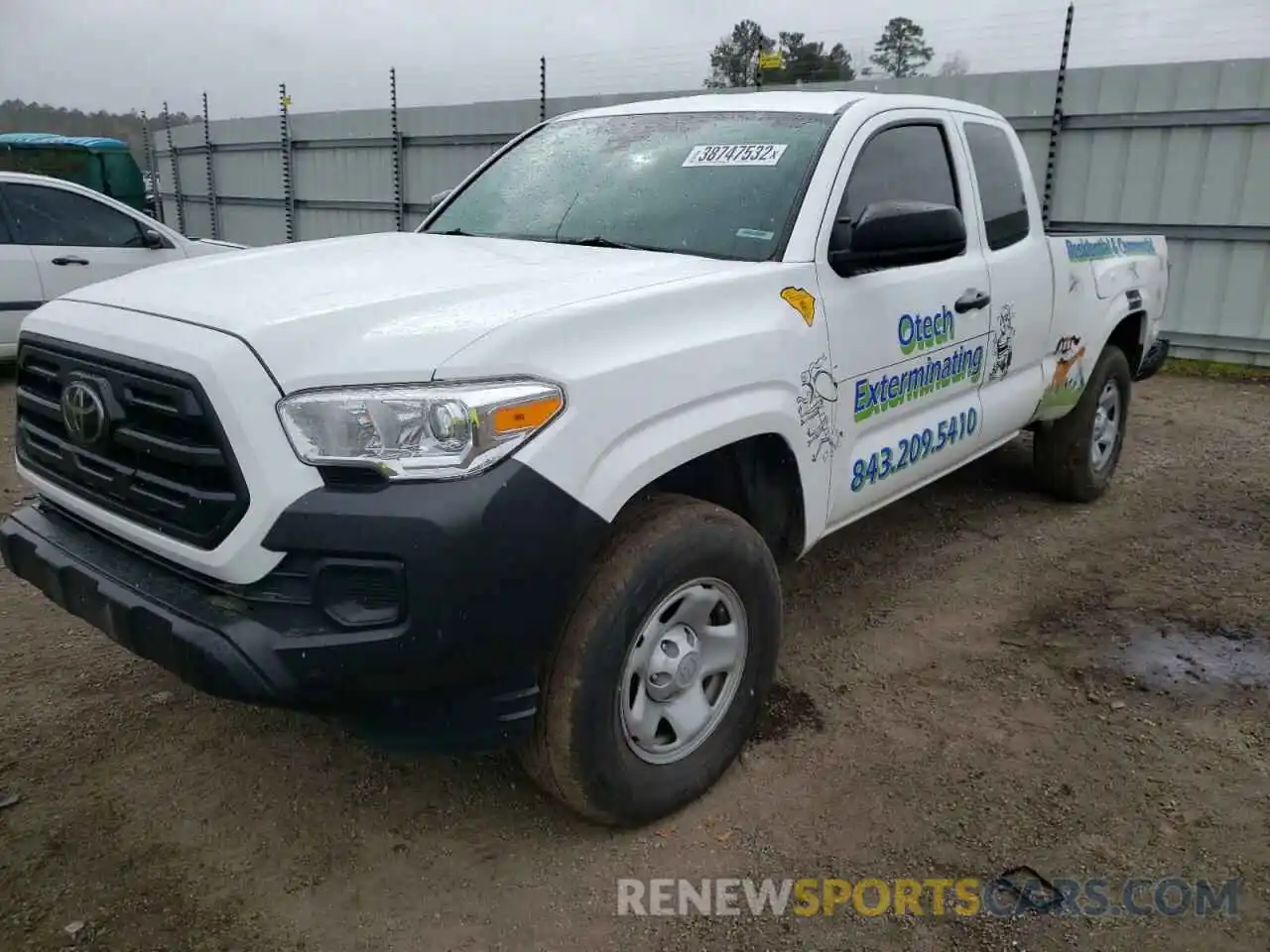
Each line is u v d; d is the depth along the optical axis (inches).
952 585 177.6
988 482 235.0
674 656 109.4
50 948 93.5
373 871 105.2
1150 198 383.9
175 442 92.7
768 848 108.7
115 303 105.3
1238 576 181.9
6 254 328.8
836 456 131.0
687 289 109.6
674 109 159.9
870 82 435.8
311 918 98.4
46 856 105.7
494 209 155.0
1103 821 112.9
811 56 462.6
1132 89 378.6
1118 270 207.9
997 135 178.4
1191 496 228.8
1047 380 186.5
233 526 88.9
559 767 101.4
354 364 88.9
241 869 105.0
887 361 138.3
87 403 100.5
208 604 92.4
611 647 99.9
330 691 88.4
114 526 101.6
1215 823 112.6
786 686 142.1
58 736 127.4
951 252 144.5
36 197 337.7
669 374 103.3
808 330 122.3
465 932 97.0
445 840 110.0
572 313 97.3
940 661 149.9
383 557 85.5
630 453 99.2
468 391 88.2
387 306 96.7
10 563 115.4
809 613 166.4
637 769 107.5
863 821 112.9
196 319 95.1
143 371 94.4
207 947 94.4
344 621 87.3
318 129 636.1
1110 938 96.0
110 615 97.5
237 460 87.8
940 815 113.9
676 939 96.2
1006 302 167.3
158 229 365.7
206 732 128.9
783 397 118.5
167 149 828.0
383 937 96.3
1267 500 225.9
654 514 106.4
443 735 94.3
